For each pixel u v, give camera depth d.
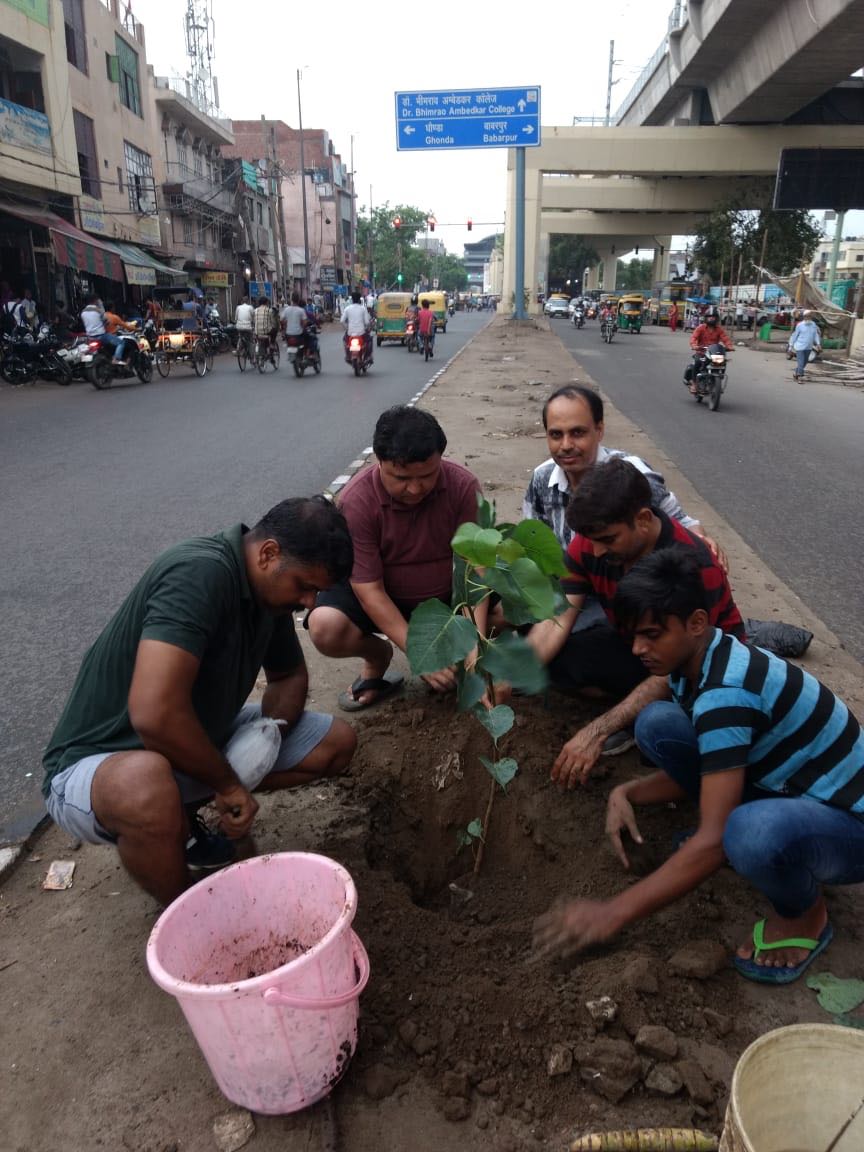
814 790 2.01
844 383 17.09
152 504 6.74
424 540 3.19
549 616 2.08
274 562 2.06
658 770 2.94
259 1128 1.73
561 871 2.56
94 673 2.13
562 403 3.16
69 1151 1.69
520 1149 1.69
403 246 79.12
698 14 29.64
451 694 3.39
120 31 24.67
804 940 2.08
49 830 2.71
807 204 28.03
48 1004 2.03
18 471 8.04
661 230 50.50
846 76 28.66
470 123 25.86
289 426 10.62
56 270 20.84
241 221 37.78
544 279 54.97
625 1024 1.93
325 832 2.62
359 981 1.72
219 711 2.23
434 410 11.59
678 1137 1.59
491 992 1.98
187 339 17.98
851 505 6.93
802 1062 1.53
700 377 12.88
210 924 1.89
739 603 4.56
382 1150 1.69
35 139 18.81
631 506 2.46
